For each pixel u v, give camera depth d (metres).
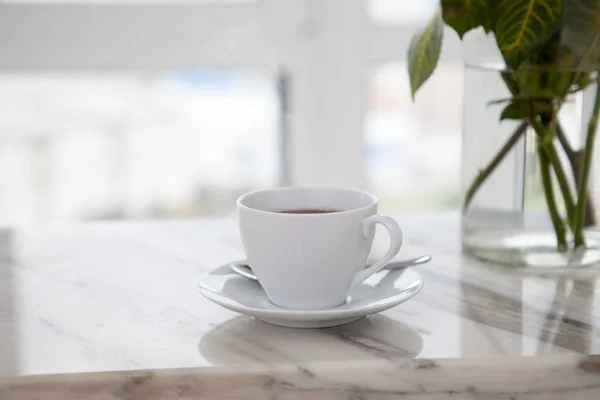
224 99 1.74
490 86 0.89
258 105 1.76
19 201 1.72
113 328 0.78
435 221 1.06
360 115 1.77
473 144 0.91
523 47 0.85
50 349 0.74
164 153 1.75
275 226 0.76
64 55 1.67
